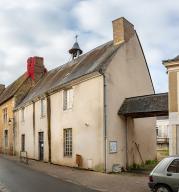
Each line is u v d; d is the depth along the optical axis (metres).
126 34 21.77
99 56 22.30
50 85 26.84
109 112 19.28
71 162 21.33
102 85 19.27
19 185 14.20
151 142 23.12
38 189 13.27
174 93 16.73
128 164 20.14
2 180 15.58
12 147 33.91
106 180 15.80
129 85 21.27
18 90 34.44
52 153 23.94
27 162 23.77
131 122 20.94
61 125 22.81
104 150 18.73
